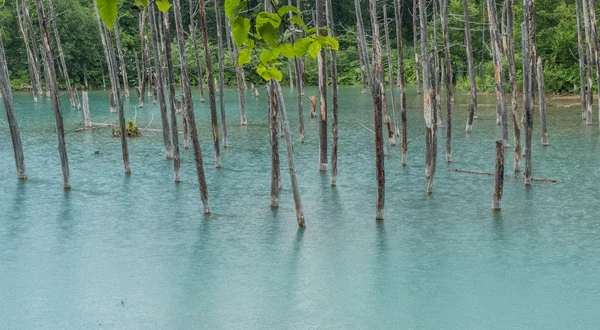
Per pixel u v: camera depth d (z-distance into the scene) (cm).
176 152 2220
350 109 4400
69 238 1650
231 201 1972
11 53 6838
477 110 3997
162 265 1454
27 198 2038
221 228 1711
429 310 1207
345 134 3219
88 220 1797
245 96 5759
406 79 6812
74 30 6506
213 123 2434
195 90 6538
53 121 3950
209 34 6875
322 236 1630
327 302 1247
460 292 1281
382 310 1207
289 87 6806
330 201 1948
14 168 2473
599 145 2672
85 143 3042
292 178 1686
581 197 1916
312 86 6919
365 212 1825
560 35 4409
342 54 7294
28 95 6159
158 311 1221
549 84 4544
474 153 2611
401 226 1692
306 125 3597
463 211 1812
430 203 1900
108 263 1472
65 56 6412
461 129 3250
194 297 1281
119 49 5553
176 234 1667
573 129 3100
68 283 1362
